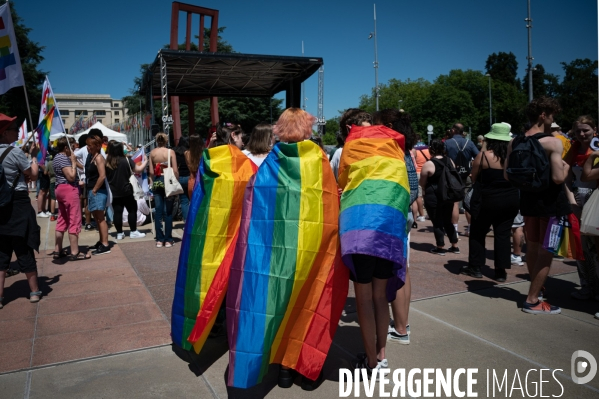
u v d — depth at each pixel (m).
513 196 5.12
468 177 8.23
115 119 114.62
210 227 3.28
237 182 3.29
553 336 3.76
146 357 3.44
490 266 6.12
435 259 6.54
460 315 4.26
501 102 76.56
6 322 4.18
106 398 2.87
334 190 2.96
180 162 7.97
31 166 4.67
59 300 4.80
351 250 2.64
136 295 4.95
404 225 2.75
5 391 2.96
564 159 4.75
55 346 3.65
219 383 3.05
